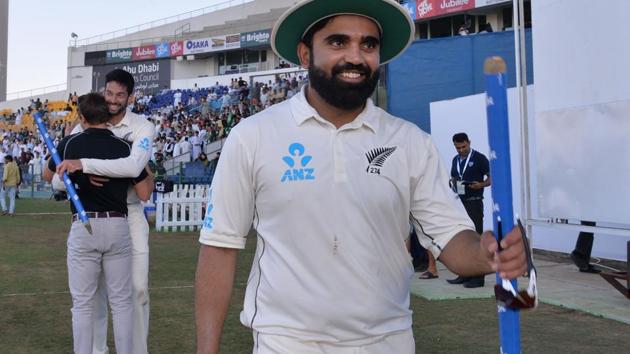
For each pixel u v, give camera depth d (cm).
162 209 1280
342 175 167
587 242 720
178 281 686
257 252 179
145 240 381
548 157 682
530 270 128
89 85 4503
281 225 169
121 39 4672
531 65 1020
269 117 177
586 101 627
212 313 175
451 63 1055
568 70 649
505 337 134
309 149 169
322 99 176
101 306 389
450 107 991
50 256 869
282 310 168
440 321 504
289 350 166
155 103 3706
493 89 126
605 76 603
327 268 165
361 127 173
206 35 4153
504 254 127
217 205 176
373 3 173
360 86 171
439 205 177
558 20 661
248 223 180
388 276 173
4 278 695
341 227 166
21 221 1427
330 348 167
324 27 174
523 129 728
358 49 173
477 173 633
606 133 604
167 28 4481
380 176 170
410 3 2758
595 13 612
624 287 571
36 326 489
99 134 360
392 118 185
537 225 704
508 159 127
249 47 3825
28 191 2633
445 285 661
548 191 683
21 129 4038
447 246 174
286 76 2738
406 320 178
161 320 510
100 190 344
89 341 343
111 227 345
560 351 421
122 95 371
